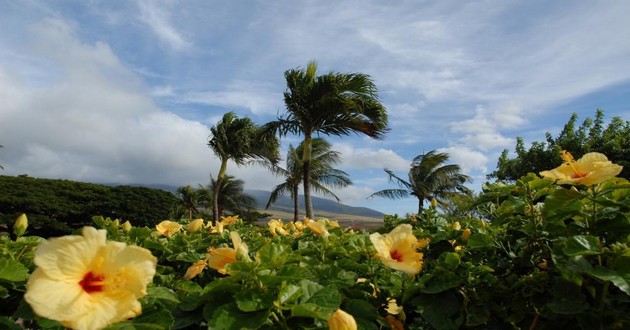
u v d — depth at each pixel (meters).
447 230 2.96
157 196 18.56
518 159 18.19
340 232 3.08
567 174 1.89
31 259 1.73
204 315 1.43
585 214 1.90
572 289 1.71
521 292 1.98
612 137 15.99
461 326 2.09
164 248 2.42
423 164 21.11
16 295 1.54
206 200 26.50
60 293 1.03
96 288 1.10
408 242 1.97
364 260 2.31
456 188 21.73
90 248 1.09
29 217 14.12
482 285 2.09
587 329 1.61
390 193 21.97
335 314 1.28
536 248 2.12
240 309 1.33
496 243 2.36
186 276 1.86
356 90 13.59
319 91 13.23
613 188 1.83
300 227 3.46
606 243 1.85
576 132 17.02
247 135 19.89
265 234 3.58
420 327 2.08
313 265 2.01
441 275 1.99
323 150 20.14
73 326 1.01
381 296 2.04
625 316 1.57
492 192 2.62
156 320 1.27
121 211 17.06
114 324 1.18
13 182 15.55
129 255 1.14
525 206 2.17
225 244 2.67
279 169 20.41
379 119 14.26
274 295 1.41
